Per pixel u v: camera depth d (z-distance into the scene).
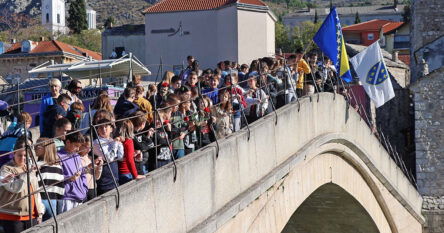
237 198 12.61
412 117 45.06
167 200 10.02
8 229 8.16
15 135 10.10
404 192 31.69
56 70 22.19
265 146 14.45
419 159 36.31
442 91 36.19
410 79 46.81
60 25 154.50
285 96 17.70
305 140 17.75
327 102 20.08
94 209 8.20
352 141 22.95
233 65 18.77
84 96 19.78
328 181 21.61
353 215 27.27
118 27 49.94
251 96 16.66
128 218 8.95
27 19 147.38
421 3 45.50
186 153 12.91
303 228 28.92
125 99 11.92
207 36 42.62
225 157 12.21
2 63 56.97
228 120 14.16
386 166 28.50
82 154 9.55
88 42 116.50
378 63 24.25
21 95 23.19
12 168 8.30
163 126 10.98
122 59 22.30
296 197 17.52
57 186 8.78
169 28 43.69
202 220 11.20
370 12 148.25
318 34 20.66
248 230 13.50
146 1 182.88
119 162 10.43
